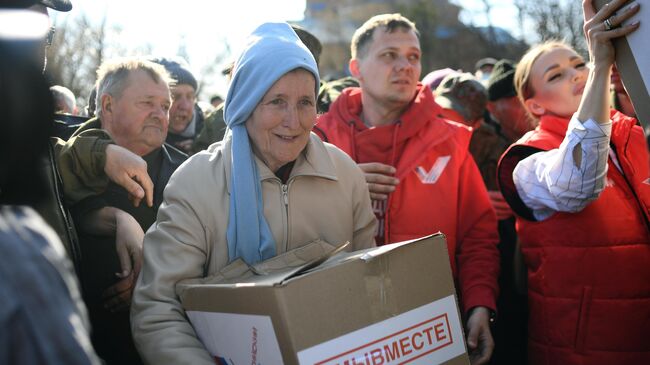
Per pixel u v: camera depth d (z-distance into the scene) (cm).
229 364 181
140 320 193
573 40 1684
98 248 239
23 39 119
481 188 299
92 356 111
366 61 298
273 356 166
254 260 202
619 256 250
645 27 210
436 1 2516
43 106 123
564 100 281
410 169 284
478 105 368
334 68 2916
